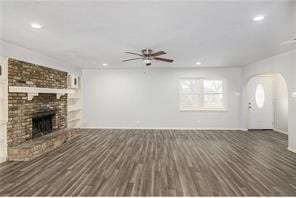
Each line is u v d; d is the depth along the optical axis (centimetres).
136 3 223
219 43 393
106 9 239
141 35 340
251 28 306
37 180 300
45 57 523
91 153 441
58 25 293
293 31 321
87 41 378
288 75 473
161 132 693
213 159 401
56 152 447
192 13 250
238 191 266
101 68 754
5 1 218
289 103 470
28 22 281
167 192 263
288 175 320
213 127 747
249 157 414
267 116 731
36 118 497
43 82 520
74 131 601
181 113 755
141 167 356
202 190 269
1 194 258
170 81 756
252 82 727
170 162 382
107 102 773
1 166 359
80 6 230
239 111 738
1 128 382
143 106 764
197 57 539
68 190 268
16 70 416
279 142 547
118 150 466
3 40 376
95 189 271
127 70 765
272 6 231
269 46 420
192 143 536
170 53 484
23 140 442
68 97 675
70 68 679
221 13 251
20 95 431
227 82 739
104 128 769
